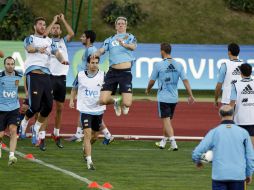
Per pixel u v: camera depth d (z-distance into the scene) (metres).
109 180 36.38
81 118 40.22
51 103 45.72
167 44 48.41
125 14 111.50
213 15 115.06
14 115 39.91
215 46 86.12
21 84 83.75
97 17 111.69
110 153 46.16
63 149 47.28
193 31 111.75
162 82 48.19
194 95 88.25
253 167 27.31
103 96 42.47
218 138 27.20
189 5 116.38
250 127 40.12
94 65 40.25
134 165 41.50
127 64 42.81
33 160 42.22
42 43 44.69
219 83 43.94
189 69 85.25
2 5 103.88
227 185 27.22
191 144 51.75
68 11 112.06
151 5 115.19
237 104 40.12
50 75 47.78
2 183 35.00
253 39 111.56
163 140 49.03
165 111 48.28
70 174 37.72
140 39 109.00
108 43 42.81
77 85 44.38
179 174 38.78
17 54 83.50
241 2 117.06
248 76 40.16
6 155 43.81
